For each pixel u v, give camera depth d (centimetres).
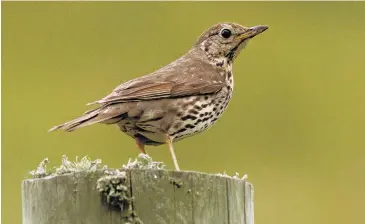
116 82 1627
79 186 723
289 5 1780
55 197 728
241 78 1703
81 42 1659
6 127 1568
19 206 1466
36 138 1556
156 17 1695
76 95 1611
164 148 1528
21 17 1673
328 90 1705
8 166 1510
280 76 1717
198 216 735
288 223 1544
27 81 1619
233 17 1723
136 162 773
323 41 1755
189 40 1669
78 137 1535
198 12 1708
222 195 751
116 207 717
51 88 1619
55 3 1681
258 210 1541
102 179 717
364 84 1703
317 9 1784
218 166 1566
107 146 1520
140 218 719
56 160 1526
